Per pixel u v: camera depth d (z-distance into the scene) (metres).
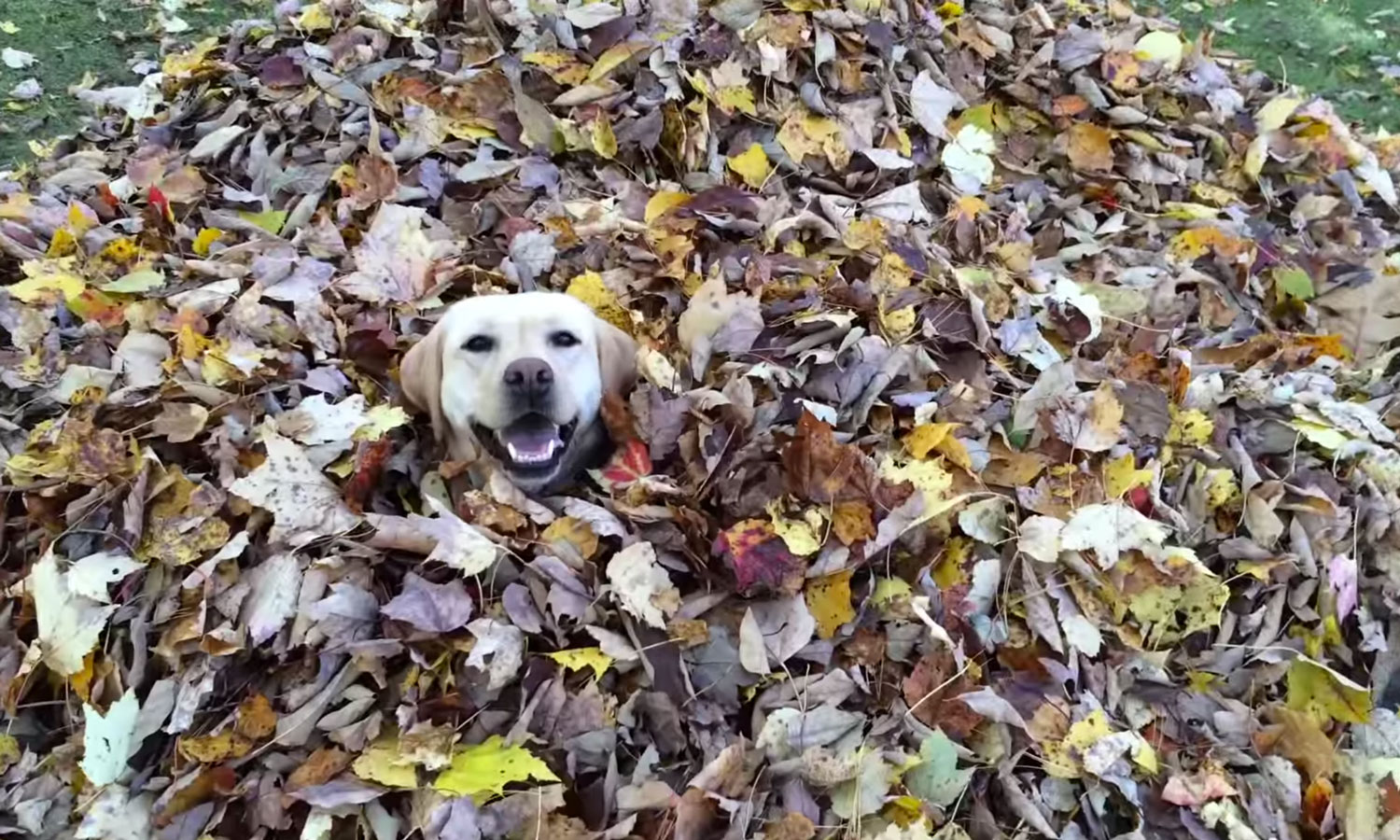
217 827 0.89
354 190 1.48
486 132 1.57
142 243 1.40
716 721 0.96
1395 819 0.95
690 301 1.29
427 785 0.89
